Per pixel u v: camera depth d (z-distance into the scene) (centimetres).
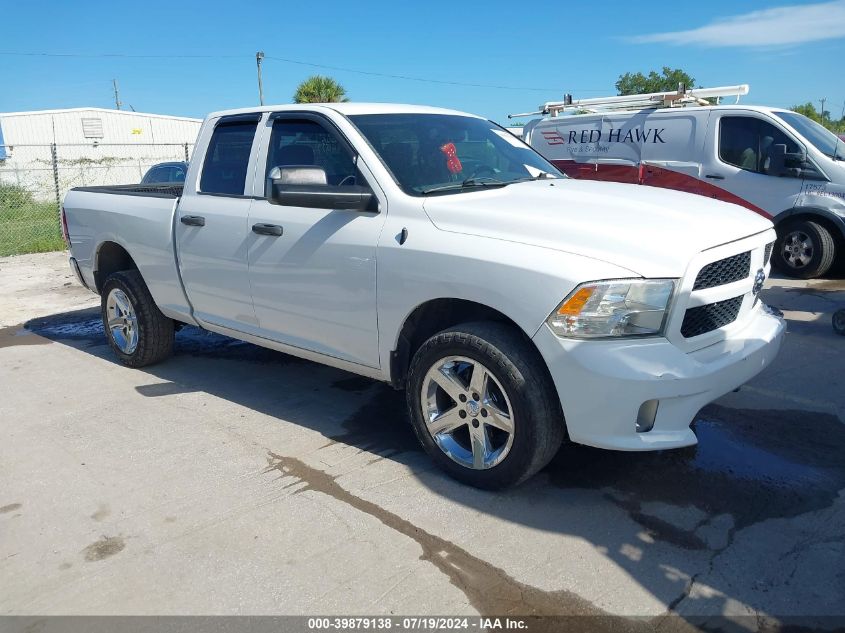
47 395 514
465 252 328
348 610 267
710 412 439
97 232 568
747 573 281
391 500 344
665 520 320
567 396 306
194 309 500
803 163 827
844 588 270
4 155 2352
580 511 329
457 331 336
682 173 924
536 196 367
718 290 322
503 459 333
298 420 449
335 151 402
